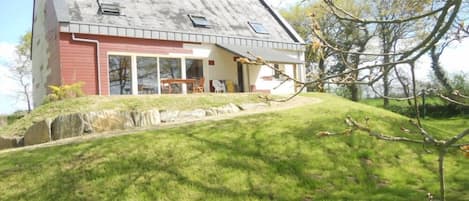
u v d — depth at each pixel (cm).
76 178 751
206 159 835
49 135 1206
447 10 304
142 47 1927
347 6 2369
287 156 891
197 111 1400
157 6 2139
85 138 1076
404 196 745
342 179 820
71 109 1337
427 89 361
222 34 2175
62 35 1738
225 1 2552
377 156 959
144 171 775
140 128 1187
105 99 1441
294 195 734
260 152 895
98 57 1806
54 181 743
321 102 1567
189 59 2095
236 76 2259
